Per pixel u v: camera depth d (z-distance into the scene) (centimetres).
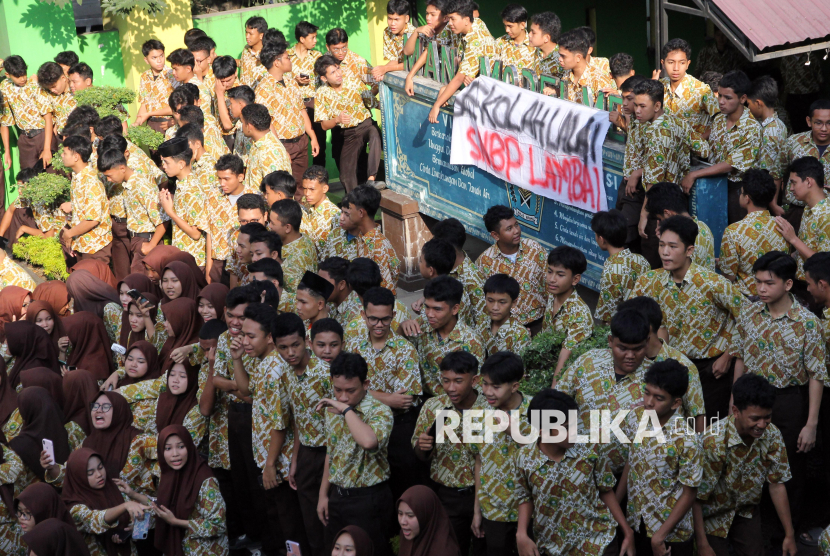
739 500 1104
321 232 1753
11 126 2669
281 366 1241
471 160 1977
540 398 1020
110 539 1292
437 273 1362
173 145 1848
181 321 1520
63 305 1836
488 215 1459
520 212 1892
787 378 1187
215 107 2527
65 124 2405
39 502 1206
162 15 2756
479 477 1109
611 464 1138
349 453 1147
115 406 1374
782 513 1105
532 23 1898
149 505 1293
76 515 1271
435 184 2144
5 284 2009
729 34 1909
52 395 1480
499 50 1989
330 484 1196
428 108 2106
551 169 1748
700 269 1217
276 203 1599
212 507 1269
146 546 1370
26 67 2538
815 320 1163
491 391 1066
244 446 1349
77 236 2100
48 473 1367
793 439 1198
